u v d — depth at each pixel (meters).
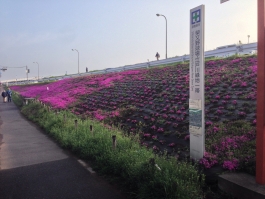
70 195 5.35
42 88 36.03
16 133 12.82
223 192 4.83
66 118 12.52
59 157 8.10
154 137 8.42
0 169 7.18
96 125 10.19
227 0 5.27
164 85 15.45
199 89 6.14
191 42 6.41
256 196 4.23
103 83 22.94
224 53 19.14
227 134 7.08
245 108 8.60
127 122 11.24
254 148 5.91
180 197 4.30
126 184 5.52
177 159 6.44
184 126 8.79
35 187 5.82
